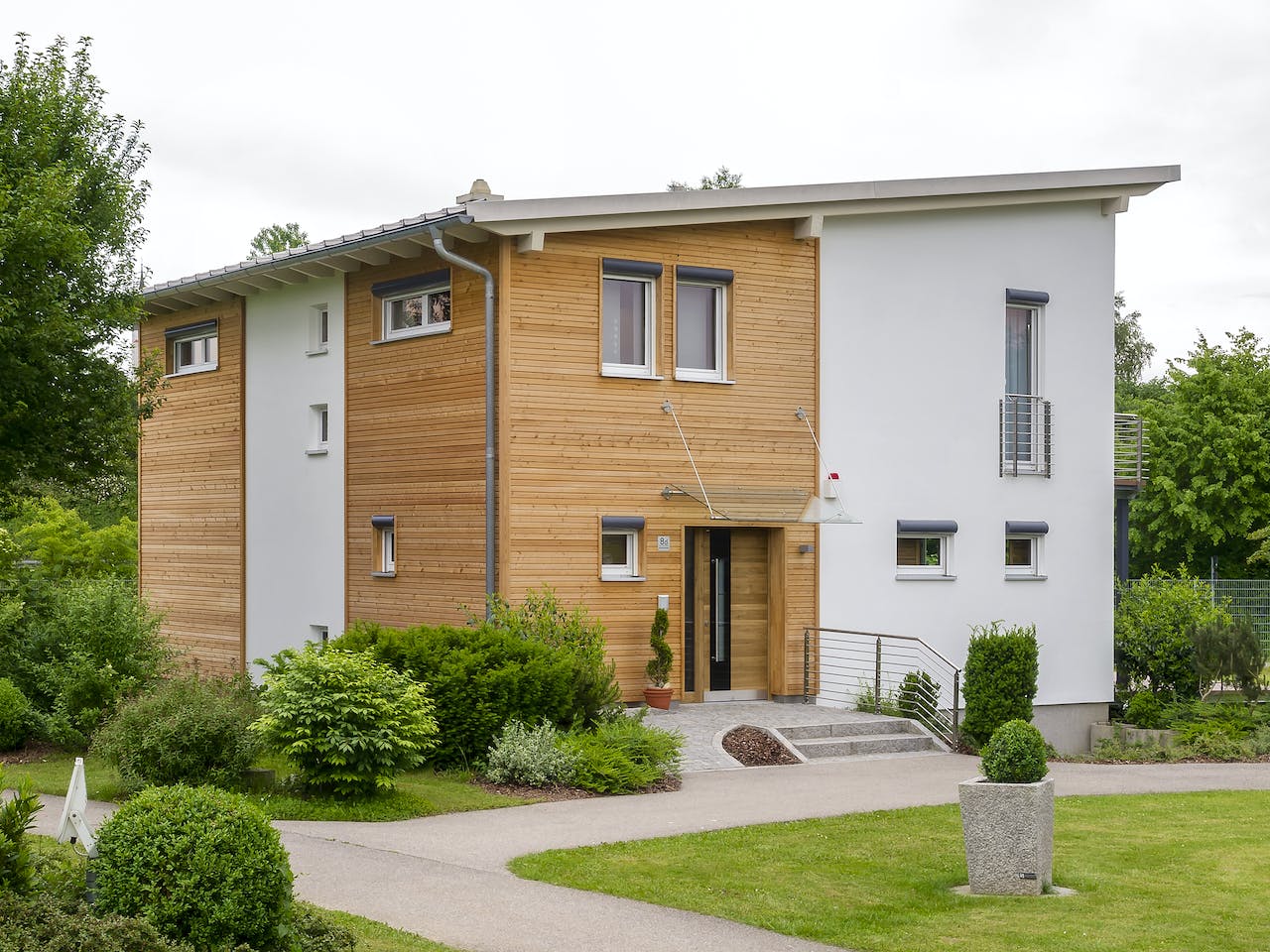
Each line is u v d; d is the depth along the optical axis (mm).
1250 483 39219
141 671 16250
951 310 20234
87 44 22359
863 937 8328
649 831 11305
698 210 17688
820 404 19047
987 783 9617
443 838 10961
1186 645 21281
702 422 18094
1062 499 21266
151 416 23156
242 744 12234
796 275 18938
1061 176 20688
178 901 6832
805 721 16969
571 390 17141
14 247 19078
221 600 22766
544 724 14117
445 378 17766
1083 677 21312
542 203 16422
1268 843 11203
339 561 19828
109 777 13234
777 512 18141
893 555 19625
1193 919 8766
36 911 6562
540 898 9055
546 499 16906
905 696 18156
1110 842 11250
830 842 10977
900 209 19500
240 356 22344
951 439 20188
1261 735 18094
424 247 17797
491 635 14680
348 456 19656
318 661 12352
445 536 17688
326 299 20250
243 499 22234
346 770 12164
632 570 17734
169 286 22297
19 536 23672
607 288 17734
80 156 21562
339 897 8953
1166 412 41531
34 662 16125
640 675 17609
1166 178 21531
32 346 19703
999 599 20578
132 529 31125
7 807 6973
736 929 8453
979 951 8070
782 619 18734
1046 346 21234
